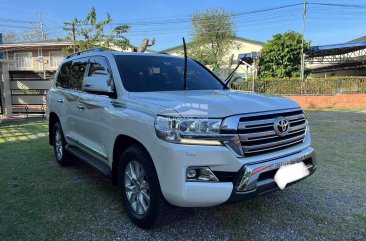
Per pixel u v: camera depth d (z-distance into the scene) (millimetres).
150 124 2955
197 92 3629
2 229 3297
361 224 3398
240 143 2773
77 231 3268
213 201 2752
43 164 5695
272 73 25641
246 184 2771
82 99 4426
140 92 3604
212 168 2752
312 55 28734
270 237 3150
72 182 4715
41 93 14148
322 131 9031
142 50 11516
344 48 25984
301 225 3383
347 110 15805
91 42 16688
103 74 4090
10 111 12938
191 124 2734
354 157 6082
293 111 3236
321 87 18375
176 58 4703
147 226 3223
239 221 3465
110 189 4414
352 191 4309
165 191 2844
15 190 4383
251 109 2896
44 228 3322
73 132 4902
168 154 2777
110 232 3254
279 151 3078
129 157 3344
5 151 6734
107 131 3727
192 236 3174
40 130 9492
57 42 23781
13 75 23938
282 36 25578
